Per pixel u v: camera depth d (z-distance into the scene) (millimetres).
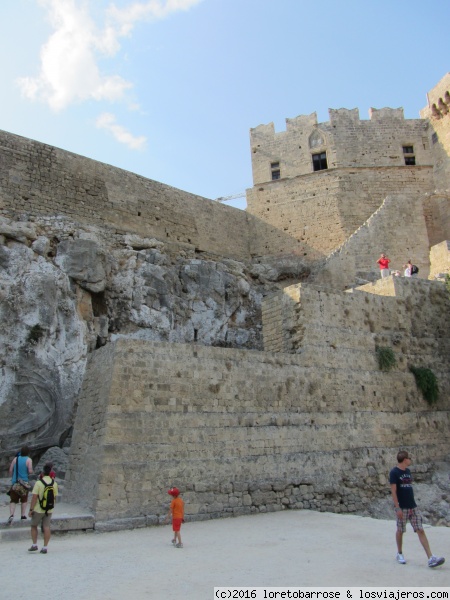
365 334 22703
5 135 32000
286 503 18016
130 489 15094
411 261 38031
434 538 13211
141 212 37188
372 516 19438
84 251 30844
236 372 18469
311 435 19531
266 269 41812
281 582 9195
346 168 43344
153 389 16547
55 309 27047
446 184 42406
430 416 23312
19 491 14141
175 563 10656
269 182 44844
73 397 25875
